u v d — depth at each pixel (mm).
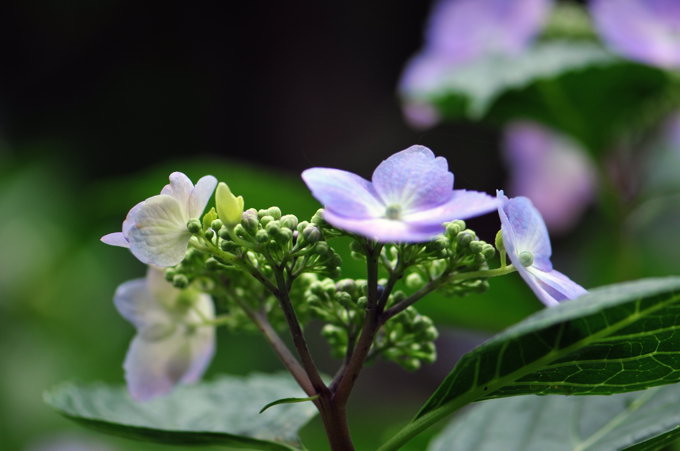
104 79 2303
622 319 387
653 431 433
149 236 395
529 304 574
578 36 662
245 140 2385
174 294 439
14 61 2289
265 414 442
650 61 566
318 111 2395
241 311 437
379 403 1811
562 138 803
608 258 693
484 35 671
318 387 400
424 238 373
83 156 2240
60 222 1338
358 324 409
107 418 453
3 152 1488
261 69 2385
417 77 688
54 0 2262
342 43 2391
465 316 590
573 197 829
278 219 402
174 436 431
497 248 397
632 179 698
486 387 400
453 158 1852
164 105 2318
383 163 388
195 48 2354
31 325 1235
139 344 441
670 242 950
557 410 459
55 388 455
